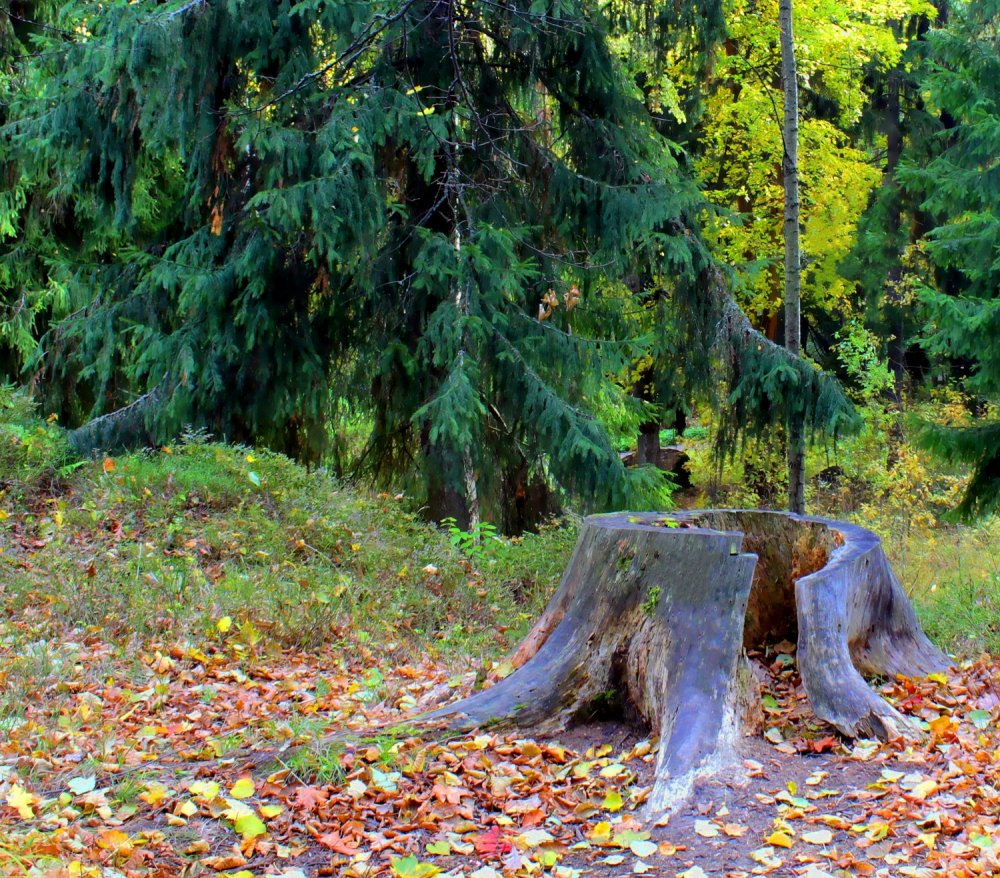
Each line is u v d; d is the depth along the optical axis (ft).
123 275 35.09
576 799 12.38
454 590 25.68
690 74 45.93
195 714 16.12
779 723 13.84
